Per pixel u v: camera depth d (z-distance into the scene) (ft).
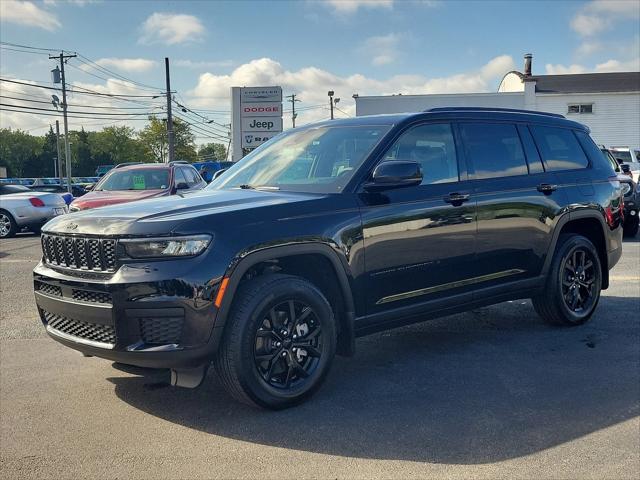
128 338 11.60
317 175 14.76
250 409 13.00
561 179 18.45
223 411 12.91
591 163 19.99
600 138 105.09
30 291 26.86
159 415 12.77
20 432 12.01
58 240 12.86
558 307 18.57
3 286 28.14
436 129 15.87
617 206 20.34
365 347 17.53
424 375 15.02
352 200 13.66
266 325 12.51
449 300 15.55
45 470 10.46
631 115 104.53
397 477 10.05
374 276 13.92
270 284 12.39
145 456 10.94
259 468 10.44
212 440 11.55
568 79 116.47
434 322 20.24
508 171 17.12
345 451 11.02
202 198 13.73
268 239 12.23
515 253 17.01
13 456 11.00
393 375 15.06
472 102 96.78
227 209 12.45
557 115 19.80
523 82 103.60
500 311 21.50
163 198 14.53
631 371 15.16
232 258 11.76
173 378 12.23
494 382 14.49
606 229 19.81
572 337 18.19
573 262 19.04
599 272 19.67
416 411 12.79
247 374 12.09
